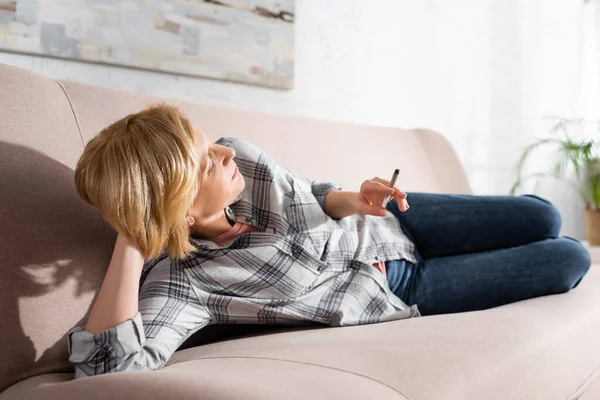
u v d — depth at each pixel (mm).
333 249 1250
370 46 2465
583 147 3021
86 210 1015
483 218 1468
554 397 917
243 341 1021
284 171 1264
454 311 1359
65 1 1567
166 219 900
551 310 1168
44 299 905
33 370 874
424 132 2240
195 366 805
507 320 1036
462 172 2244
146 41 1729
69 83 1168
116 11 1664
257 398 641
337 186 1342
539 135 3275
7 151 937
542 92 3297
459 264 1396
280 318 1132
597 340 1134
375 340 900
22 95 1018
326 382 692
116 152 885
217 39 1896
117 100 1227
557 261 1342
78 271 963
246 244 1143
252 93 2041
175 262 1062
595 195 3025
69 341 846
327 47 2299
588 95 3514
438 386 738
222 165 1063
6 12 1464
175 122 937
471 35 2936
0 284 861
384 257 1354
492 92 3047
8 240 890
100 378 738
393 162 1955
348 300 1192
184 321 1014
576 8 3490
